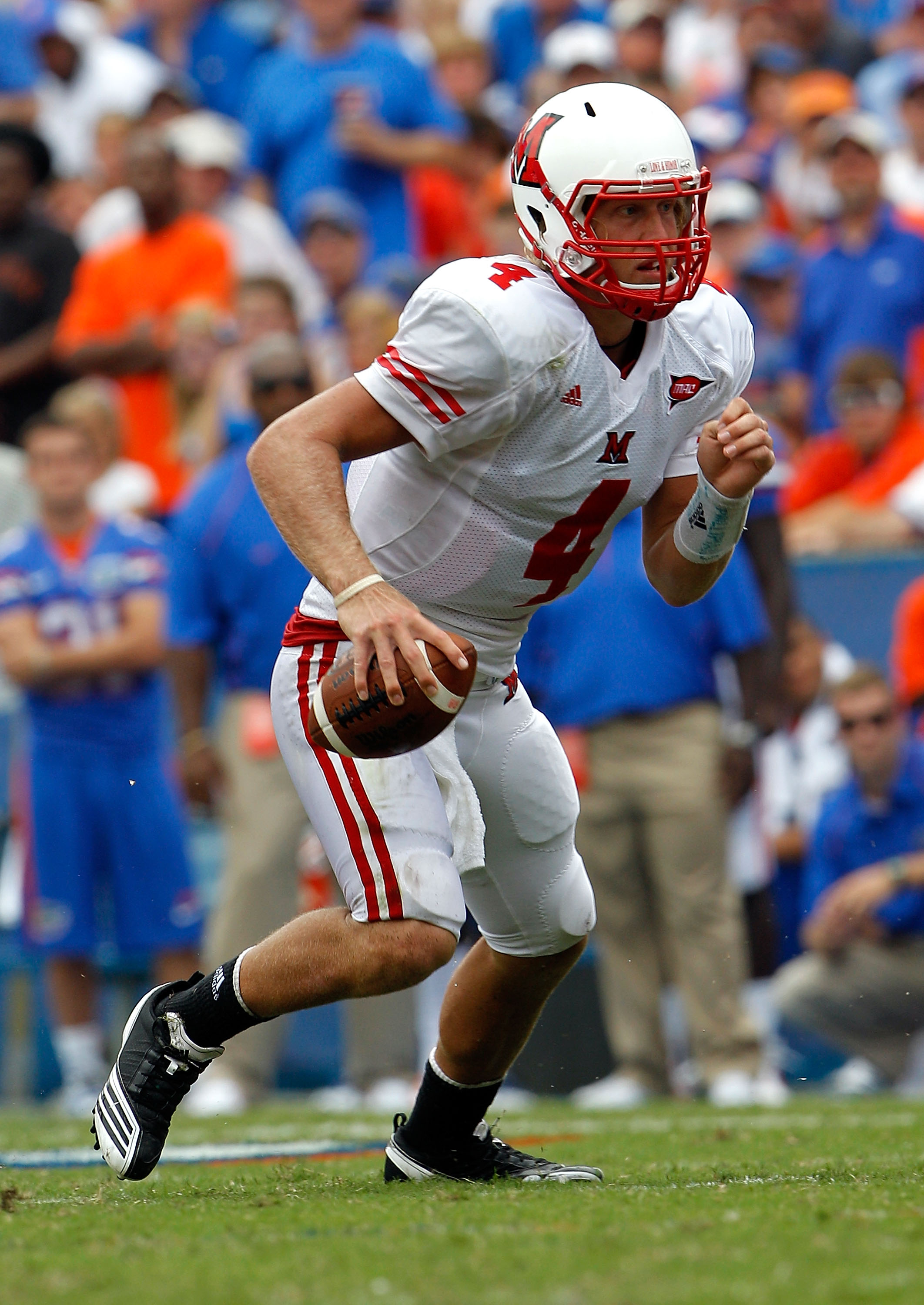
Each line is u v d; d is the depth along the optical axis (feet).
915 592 78.74
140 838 75.66
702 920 67.41
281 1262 24.17
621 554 68.18
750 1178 35.19
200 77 118.42
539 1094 75.00
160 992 33.58
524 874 33.88
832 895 74.54
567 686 68.08
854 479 83.35
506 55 116.47
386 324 81.97
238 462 69.72
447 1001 35.04
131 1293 22.29
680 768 67.26
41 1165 43.86
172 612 70.23
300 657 32.55
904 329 88.17
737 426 31.55
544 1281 22.24
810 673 75.97
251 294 82.43
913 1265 22.77
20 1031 81.25
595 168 30.35
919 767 73.97
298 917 32.45
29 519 87.40
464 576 32.45
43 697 75.15
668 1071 69.62
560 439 31.14
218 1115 63.67
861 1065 73.61
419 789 31.71
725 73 113.50
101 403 81.20
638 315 30.96
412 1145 35.65
